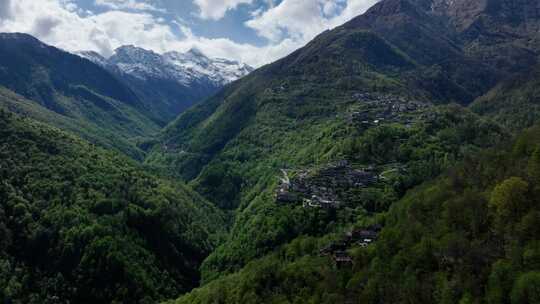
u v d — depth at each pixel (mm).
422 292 115562
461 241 120500
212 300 160625
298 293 140750
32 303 191625
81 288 198125
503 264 105562
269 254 196375
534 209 115688
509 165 147750
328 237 182750
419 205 155250
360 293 127688
